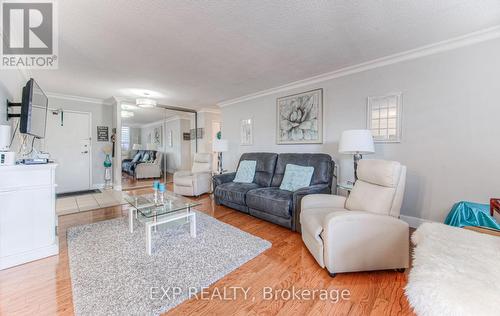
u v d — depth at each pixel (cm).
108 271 172
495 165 216
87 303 136
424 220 258
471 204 204
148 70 320
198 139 646
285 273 175
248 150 485
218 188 368
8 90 249
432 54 249
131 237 238
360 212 172
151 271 173
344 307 138
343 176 330
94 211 340
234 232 255
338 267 167
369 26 207
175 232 254
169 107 589
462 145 233
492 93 216
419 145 260
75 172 495
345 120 325
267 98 440
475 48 223
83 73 330
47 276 168
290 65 302
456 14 188
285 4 175
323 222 177
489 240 118
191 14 188
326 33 220
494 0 170
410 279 102
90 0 169
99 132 525
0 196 177
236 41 235
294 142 390
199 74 338
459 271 92
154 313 130
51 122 464
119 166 519
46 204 198
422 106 257
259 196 291
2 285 157
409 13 187
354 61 289
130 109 545
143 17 191
